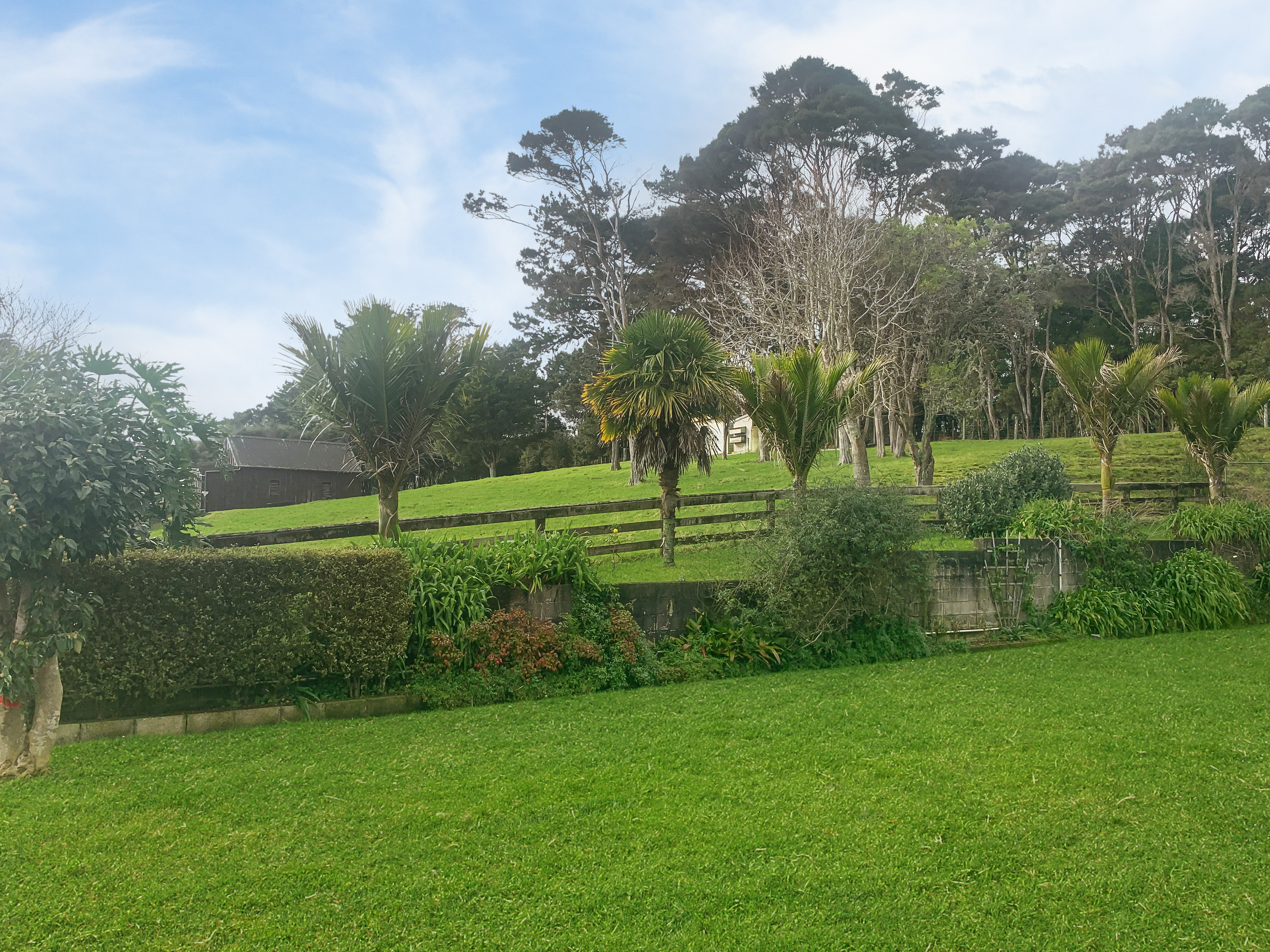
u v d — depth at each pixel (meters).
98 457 4.89
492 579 7.92
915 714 6.39
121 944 3.23
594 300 38.19
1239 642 9.25
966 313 26.95
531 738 5.93
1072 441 33.06
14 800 4.71
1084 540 10.61
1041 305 36.47
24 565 4.97
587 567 8.40
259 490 41.41
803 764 5.25
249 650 6.41
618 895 3.59
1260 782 4.77
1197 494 15.80
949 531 14.01
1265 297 45.94
